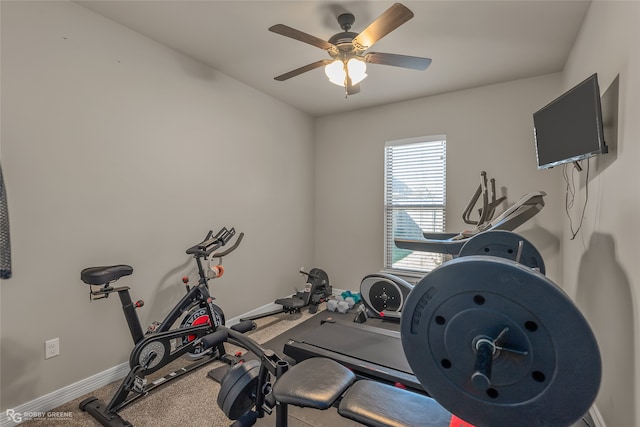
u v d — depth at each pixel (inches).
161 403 76.5
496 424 28.5
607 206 65.4
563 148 73.4
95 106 83.8
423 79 126.8
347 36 78.3
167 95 101.8
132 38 92.3
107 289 74.2
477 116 135.4
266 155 143.5
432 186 146.9
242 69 118.6
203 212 114.0
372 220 162.1
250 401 57.4
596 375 24.6
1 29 67.9
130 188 91.8
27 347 71.7
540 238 123.3
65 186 78.0
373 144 160.7
